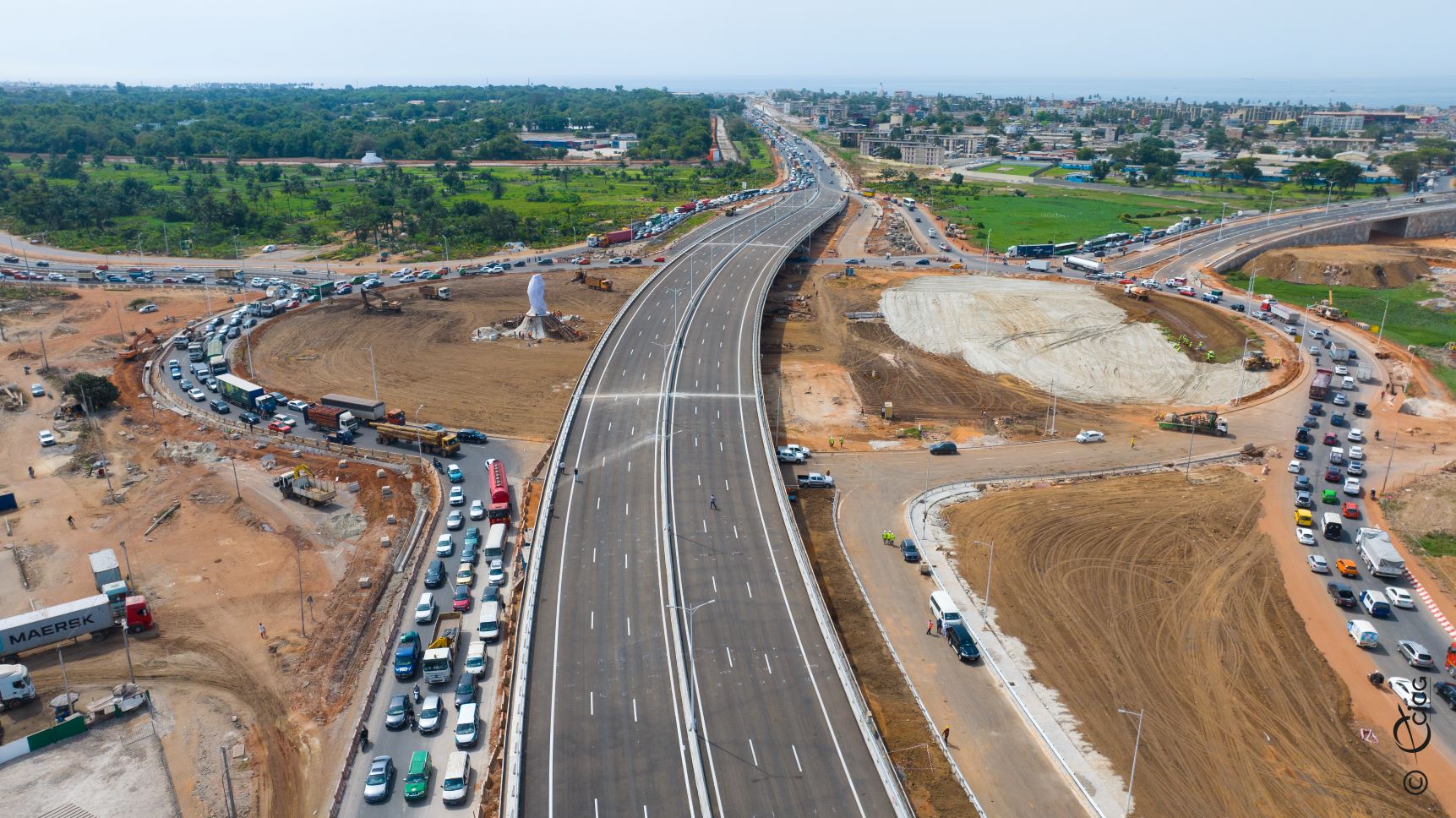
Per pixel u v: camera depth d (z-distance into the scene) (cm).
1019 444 15138
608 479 12500
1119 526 12381
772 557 10712
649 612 9612
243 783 8031
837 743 7856
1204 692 9188
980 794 7894
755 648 9094
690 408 15000
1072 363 18650
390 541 11856
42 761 8231
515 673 8500
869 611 10488
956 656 9750
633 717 8088
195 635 10031
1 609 10462
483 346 19738
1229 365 18362
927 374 18350
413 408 16375
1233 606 10631
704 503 11900
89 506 12788
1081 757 8319
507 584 10769
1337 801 7881
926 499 13175
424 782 7819
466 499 13000
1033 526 12394
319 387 17288
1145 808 7762
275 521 12419
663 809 7069
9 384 17175
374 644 9881
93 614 9900
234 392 16325
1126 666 9569
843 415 16325
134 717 8819
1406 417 16325
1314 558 11450
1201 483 13712
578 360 18975
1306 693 9200
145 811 7694
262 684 9288
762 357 19125
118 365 18412
